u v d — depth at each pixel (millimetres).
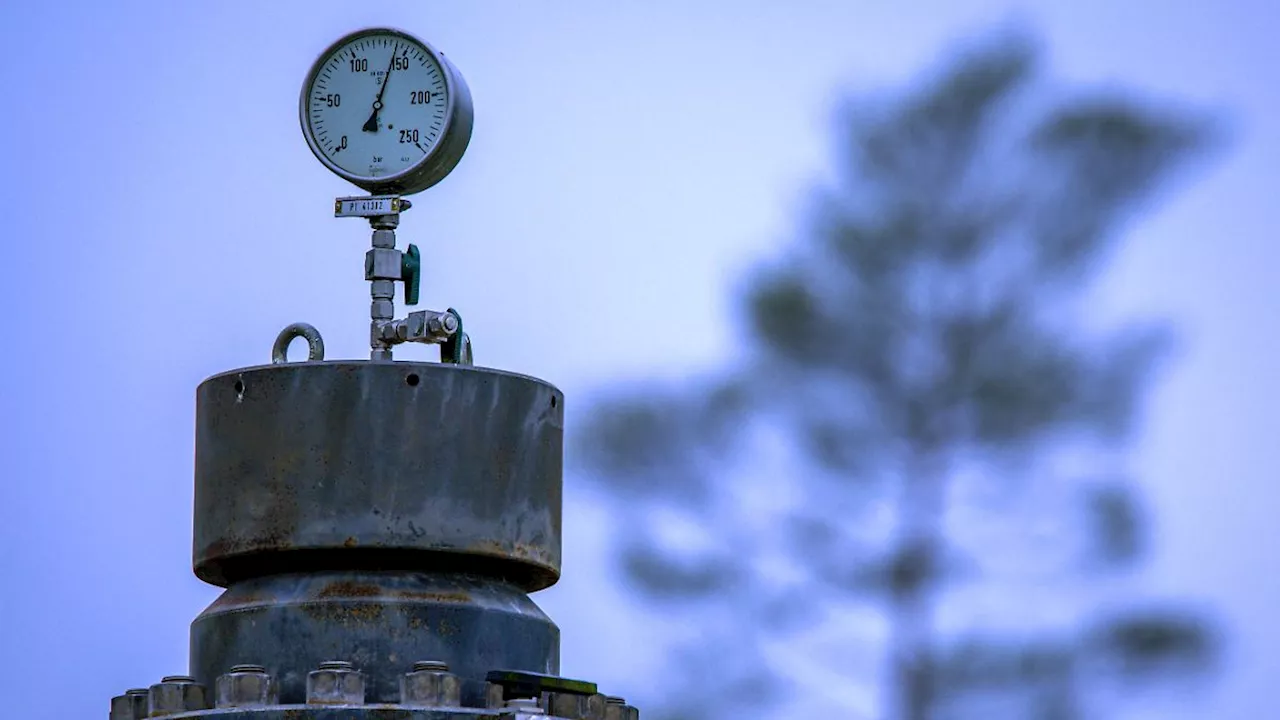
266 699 10359
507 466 10781
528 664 10898
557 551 11102
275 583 10758
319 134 11641
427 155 11508
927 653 31672
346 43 11672
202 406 10898
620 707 11109
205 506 10797
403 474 10586
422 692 10297
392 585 10672
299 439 10594
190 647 11000
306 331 11031
